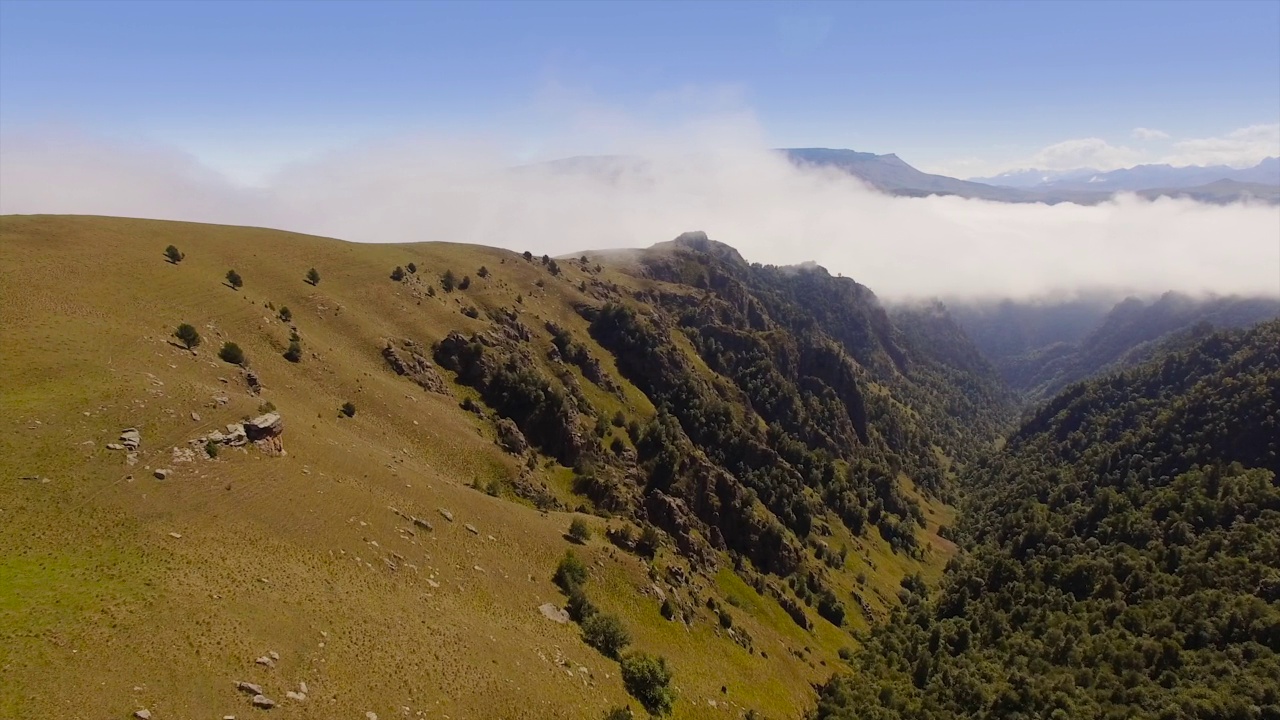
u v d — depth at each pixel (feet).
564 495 480.64
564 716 187.73
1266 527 513.45
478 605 227.40
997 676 421.18
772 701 324.39
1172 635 430.20
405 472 302.04
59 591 139.74
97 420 206.49
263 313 415.03
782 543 590.96
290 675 143.02
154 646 133.39
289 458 247.91
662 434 613.93
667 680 248.93
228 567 170.50
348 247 640.99
